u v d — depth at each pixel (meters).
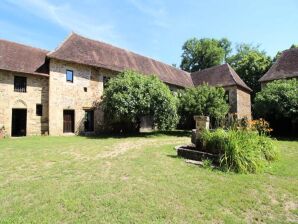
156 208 3.48
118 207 3.50
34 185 4.54
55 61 15.91
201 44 39.75
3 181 4.88
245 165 5.68
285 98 14.25
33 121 15.59
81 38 19.16
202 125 7.41
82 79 17.28
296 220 3.20
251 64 31.20
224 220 3.15
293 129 15.28
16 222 3.02
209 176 5.18
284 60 21.38
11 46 16.41
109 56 19.98
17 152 8.47
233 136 6.44
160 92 15.57
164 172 5.53
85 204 3.59
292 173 5.46
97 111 18.00
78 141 11.93
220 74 25.47
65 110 16.59
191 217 3.23
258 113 15.59
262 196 4.02
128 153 8.26
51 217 3.18
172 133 18.06
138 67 21.91
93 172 5.60
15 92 14.89
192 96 17.36
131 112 14.84
